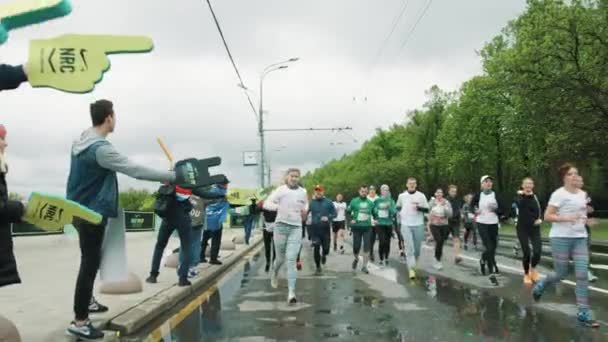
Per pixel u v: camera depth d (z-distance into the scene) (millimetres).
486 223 10367
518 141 38906
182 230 8375
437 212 11734
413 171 56812
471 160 43906
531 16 29266
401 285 9359
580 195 6449
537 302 7574
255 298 8141
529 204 9391
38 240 18156
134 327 5879
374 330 5949
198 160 4543
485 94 40281
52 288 8008
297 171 8070
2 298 7113
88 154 4812
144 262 12258
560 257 6598
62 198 3732
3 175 3744
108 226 5762
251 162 39969
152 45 3693
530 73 26969
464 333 5793
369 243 11633
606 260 14172
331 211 12062
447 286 9164
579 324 6191
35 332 5254
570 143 26312
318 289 9016
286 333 5828
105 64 3639
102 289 7664
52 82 3600
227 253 15617
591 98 25188
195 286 8898
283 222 7953
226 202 12148
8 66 3592
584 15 25781
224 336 5703
